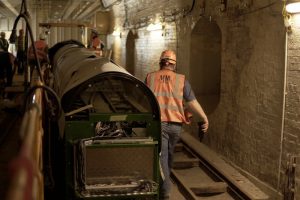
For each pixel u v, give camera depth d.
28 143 1.79
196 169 6.99
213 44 8.89
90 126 4.15
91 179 4.04
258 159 5.96
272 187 5.57
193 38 8.81
